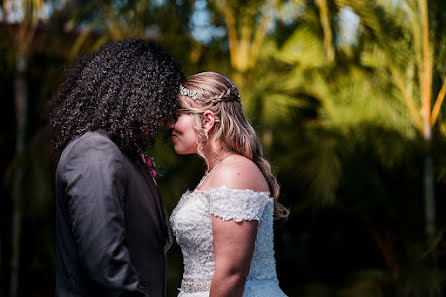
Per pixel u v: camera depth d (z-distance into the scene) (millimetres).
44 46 4398
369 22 3820
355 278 4234
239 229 1447
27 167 4117
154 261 1480
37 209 4273
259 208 1491
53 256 4605
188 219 1573
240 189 1481
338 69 4258
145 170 1521
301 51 4188
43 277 4875
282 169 4234
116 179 1354
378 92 4117
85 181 1320
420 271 3865
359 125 4090
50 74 4375
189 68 4215
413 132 4023
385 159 4117
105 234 1286
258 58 4285
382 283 4176
